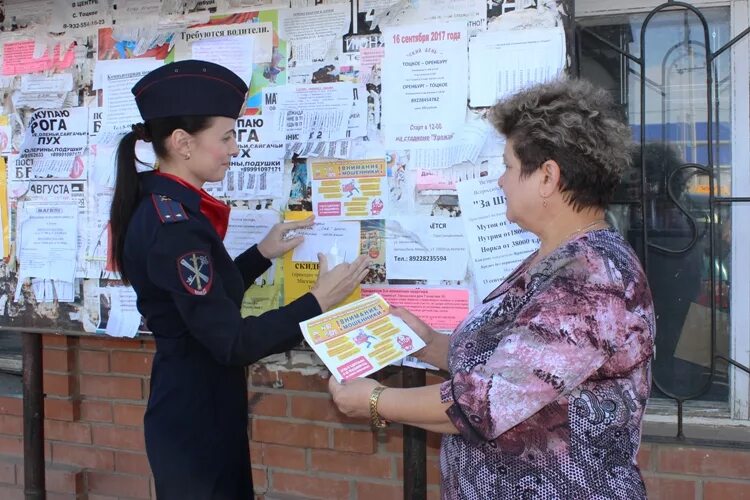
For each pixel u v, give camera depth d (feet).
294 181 6.80
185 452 5.56
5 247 8.03
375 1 6.44
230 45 6.95
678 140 7.60
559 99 4.30
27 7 7.75
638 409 4.16
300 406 8.29
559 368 3.93
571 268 4.09
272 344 5.34
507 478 4.23
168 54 7.20
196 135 5.50
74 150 7.64
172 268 5.20
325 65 6.63
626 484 4.14
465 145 6.20
